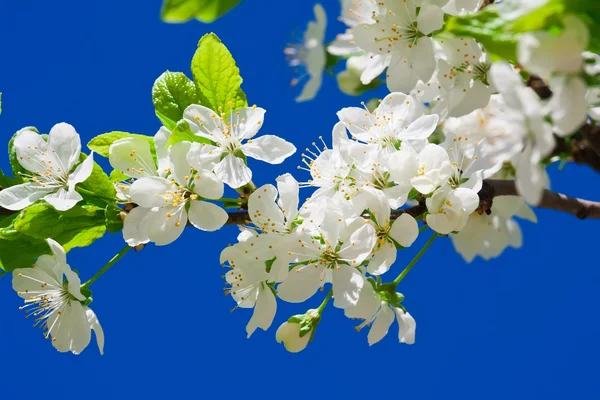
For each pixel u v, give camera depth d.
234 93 0.63
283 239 0.62
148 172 0.63
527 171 0.57
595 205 0.63
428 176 0.61
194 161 0.62
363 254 0.62
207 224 0.62
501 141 0.59
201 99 0.63
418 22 0.63
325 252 0.62
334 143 0.63
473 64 0.63
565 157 0.62
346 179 0.63
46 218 0.63
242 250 0.62
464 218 0.61
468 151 0.62
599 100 0.60
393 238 0.62
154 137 0.63
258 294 0.63
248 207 0.62
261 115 0.63
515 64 0.60
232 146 0.63
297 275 0.62
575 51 0.56
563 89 0.56
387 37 0.63
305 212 0.62
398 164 0.62
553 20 0.56
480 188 0.62
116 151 0.63
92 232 0.63
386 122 0.63
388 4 0.63
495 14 0.56
